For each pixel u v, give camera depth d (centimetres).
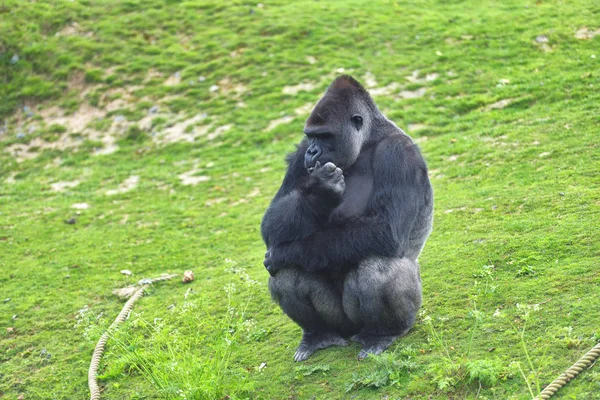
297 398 1024
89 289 1678
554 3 3331
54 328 1518
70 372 1340
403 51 3083
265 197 2180
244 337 1263
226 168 2491
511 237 1370
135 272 1755
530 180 1716
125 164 2692
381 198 1003
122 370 1277
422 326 1102
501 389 905
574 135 1941
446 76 2800
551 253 1252
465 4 3534
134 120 2956
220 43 3347
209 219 2070
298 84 2980
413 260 1077
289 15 3509
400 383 976
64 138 2942
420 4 3591
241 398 1051
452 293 1192
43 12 3591
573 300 1059
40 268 1844
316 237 995
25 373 1375
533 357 949
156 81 3162
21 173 2762
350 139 1033
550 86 2441
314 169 978
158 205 2247
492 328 1045
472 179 1853
